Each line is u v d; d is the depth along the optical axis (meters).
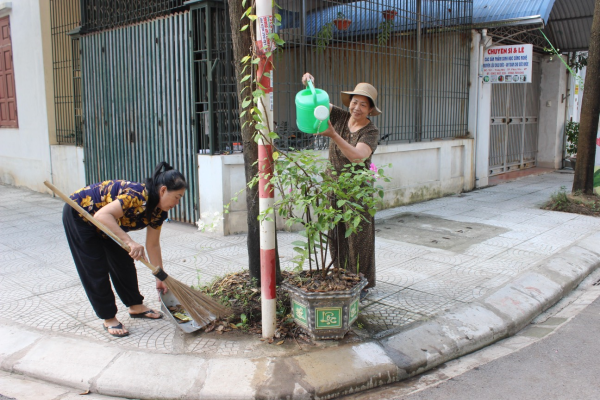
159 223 3.37
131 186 3.14
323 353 3.07
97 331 3.43
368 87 3.54
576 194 7.65
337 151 3.73
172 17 6.05
